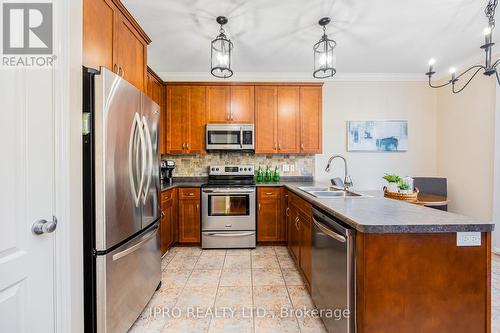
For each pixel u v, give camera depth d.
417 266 1.10
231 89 3.39
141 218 1.67
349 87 3.68
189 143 3.38
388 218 1.19
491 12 1.68
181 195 3.16
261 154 3.70
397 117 3.69
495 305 1.83
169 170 3.46
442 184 3.12
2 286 0.87
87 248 1.30
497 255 2.77
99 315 1.30
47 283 1.06
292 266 2.56
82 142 1.29
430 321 1.10
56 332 1.10
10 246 0.90
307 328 1.61
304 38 2.52
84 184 1.29
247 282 2.22
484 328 1.10
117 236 1.40
